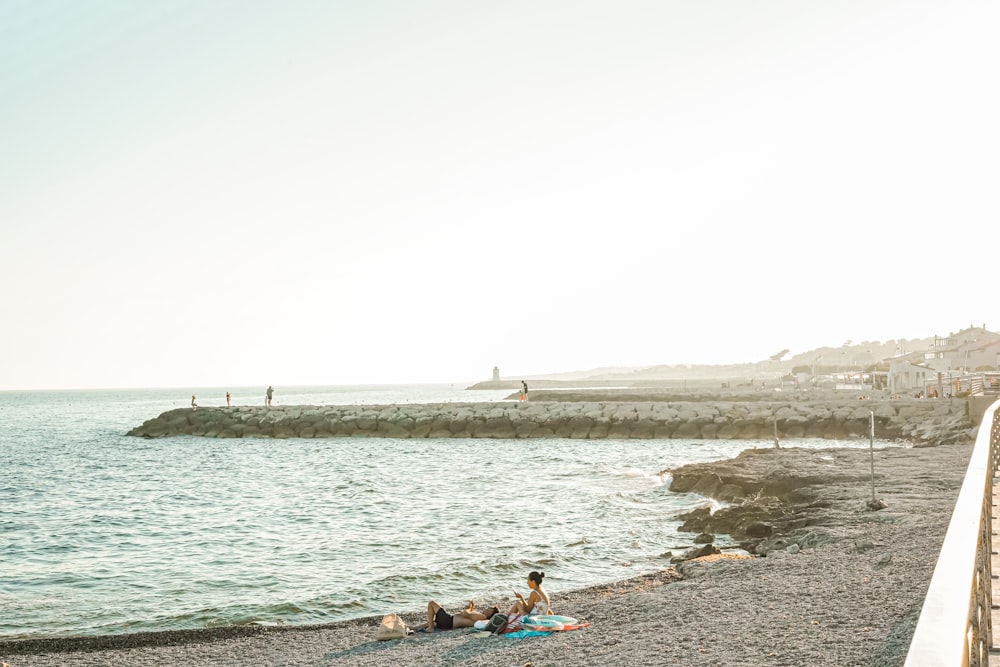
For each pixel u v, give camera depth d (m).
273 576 18.47
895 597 9.91
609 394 104.50
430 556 20.17
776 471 28.11
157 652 12.96
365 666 10.84
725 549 19.52
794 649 8.24
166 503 31.31
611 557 19.66
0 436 75.50
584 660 9.27
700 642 9.16
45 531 25.09
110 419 112.31
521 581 17.55
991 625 5.54
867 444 50.12
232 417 74.00
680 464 42.25
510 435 62.94
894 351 195.25
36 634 14.28
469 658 10.53
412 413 70.31
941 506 19.22
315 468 44.03
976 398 41.72
